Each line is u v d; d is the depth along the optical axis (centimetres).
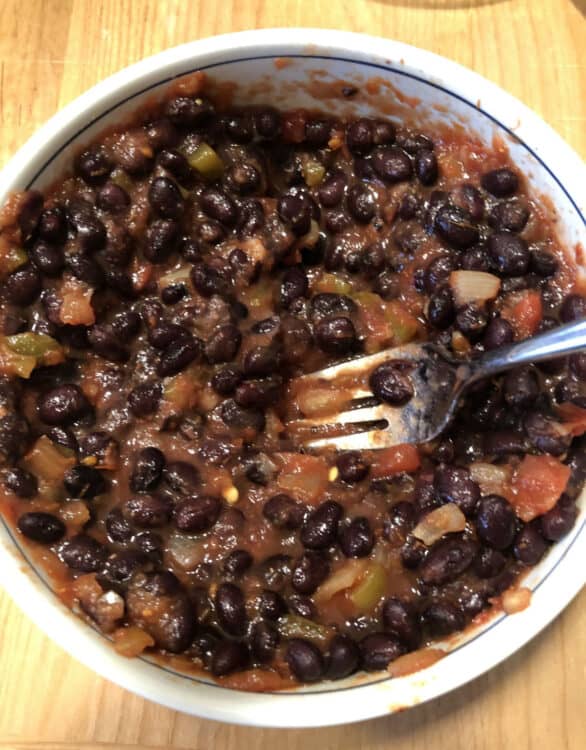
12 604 27
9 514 25
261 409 27
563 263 27
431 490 26
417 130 28
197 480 26
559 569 24
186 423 26
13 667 27
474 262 27
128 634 24
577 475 25
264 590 25
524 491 25
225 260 27
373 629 25
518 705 26
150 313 27
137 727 26
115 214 27
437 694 23
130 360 27
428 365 27
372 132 28
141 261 27
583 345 22
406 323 27
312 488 26
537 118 26
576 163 25
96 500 26
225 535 26
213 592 25
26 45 31
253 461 26
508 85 31
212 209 27
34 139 25
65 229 26
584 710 26
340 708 23
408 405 27
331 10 32
